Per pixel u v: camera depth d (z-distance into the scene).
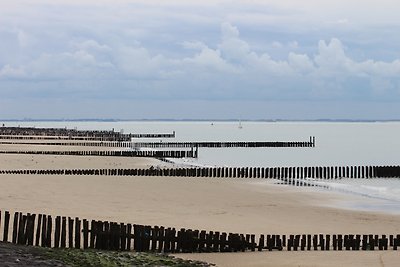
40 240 22.95
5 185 41.66
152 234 22.50
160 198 40.28
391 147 156.25
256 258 22.16
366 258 22.67
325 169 68.56
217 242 23.14
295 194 48.56
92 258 18.70
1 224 26.27
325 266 21.12
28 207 32.38
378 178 68.81
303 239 24.44
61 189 41.47
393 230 31.38
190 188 47.78
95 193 40.69
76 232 22.23
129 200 38.16
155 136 185.12
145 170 57.34
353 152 132.50
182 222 30.67
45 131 172.00
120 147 115.25
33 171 53.62
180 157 96.38
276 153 121.94
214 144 133.12
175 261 20.02
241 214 34.97
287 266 20.98
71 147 105.31
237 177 61.84
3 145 104.00
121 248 22.23
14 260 16.59
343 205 42.72
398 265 21.52
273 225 31.44
